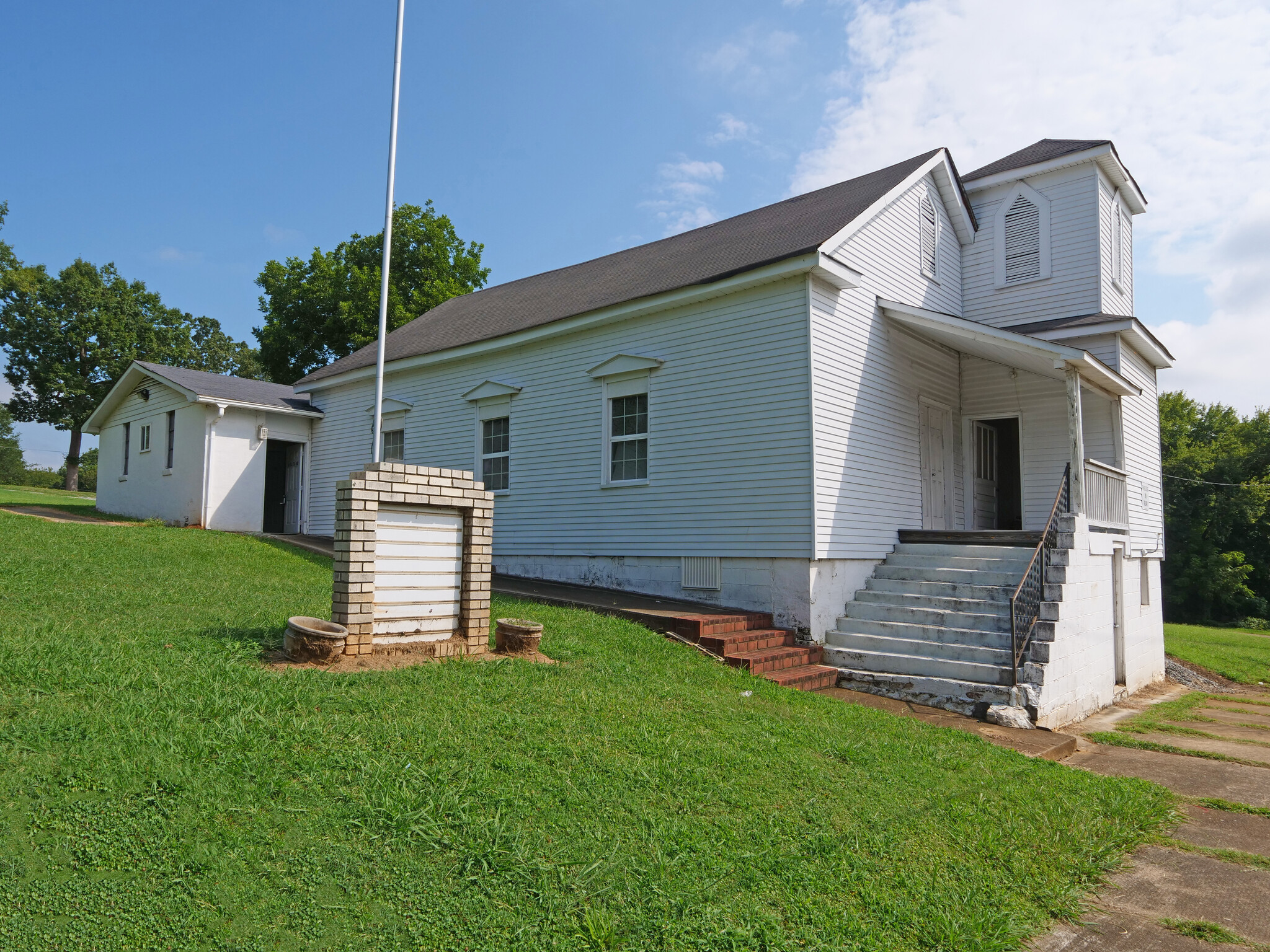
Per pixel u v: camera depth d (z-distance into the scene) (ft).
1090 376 39.22
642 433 42.19
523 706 18.70
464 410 52.29
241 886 10.46
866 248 41.16
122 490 69.97
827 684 32.71
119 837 10.94
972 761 21.39
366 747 14.85
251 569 38.09
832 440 36.65
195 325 183.83
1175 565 141.08
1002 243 53.57
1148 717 37.81
